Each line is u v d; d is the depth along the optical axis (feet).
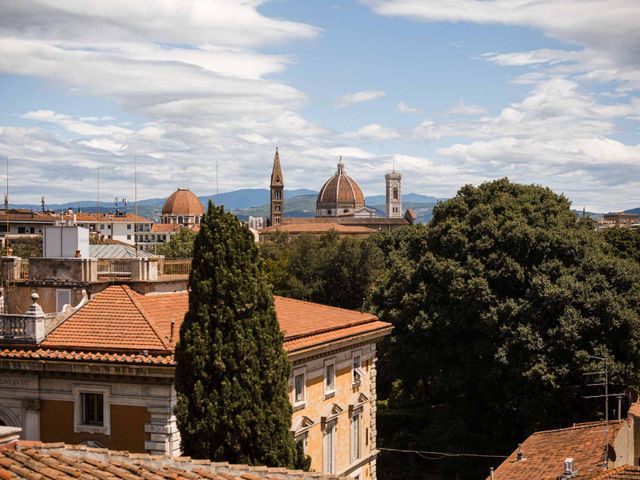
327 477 75.41
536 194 260.42
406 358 242.58
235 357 110.63
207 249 112.57
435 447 226.38
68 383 125.08
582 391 212.02
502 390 225.15
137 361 119.34
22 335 127.34
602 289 218.38
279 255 405.80
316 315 171.01
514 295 232.94
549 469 139.95
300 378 150.61
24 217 563.07
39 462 65.10
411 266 257.55
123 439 121.90
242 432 109.60
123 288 140.05
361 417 179.83
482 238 238.68
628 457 146.61
